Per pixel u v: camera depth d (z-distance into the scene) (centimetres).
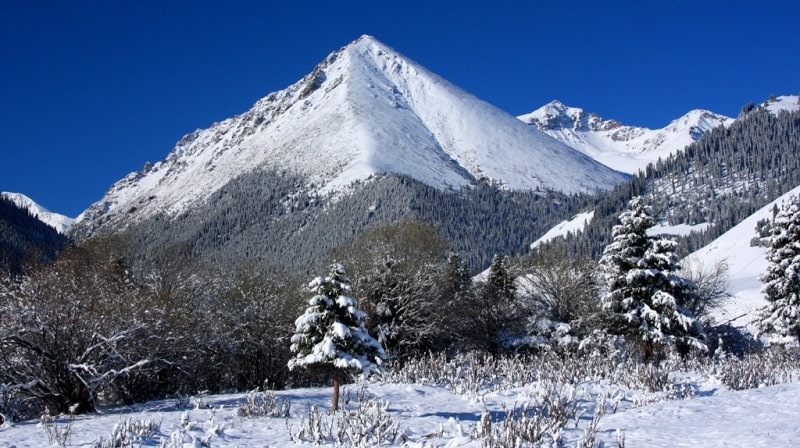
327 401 2008
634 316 2850
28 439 1395
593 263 4112
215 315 3328
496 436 1095
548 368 2511
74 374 2155
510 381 2317
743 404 1534
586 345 3241
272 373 3375
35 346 2083
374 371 1688
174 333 2623
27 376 2112
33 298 2153
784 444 1012
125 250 4131
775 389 1755
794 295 3167
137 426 1408
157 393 2753
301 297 3509
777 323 3209
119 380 2488
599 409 1536
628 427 1329
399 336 3472
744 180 18438
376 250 4000
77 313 2186
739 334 3894
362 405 1586
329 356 1603
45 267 2627
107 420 1681
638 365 2327
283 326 3303
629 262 2945
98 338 2194
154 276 3375
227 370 3334
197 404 1830
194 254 4747
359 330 1670
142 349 2431
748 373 2052
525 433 1119
